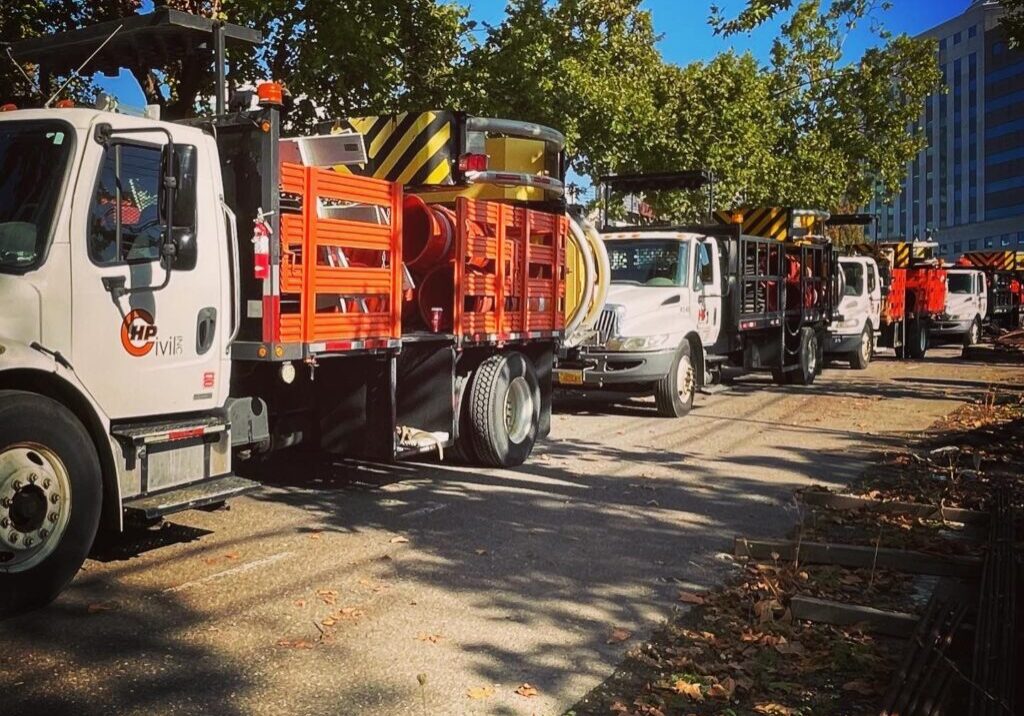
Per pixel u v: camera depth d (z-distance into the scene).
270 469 9.17
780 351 16.69
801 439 11.45
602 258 11.60
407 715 4.05
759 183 25.05
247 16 12.03
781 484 8.80
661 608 5.44
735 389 17.25
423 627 5.07
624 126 17.95
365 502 7.92
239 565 6.09
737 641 4.95
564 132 16.27
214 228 6.28
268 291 6.40
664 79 21.69
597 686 4.39
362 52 12.70
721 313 14.91
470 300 8.80
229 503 7.82
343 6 12.41
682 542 6.81
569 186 17.98
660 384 13.03
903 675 4.31
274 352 6.44
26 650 4.67
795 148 29.20
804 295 17.83
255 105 6.51
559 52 16.03
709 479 9.02
